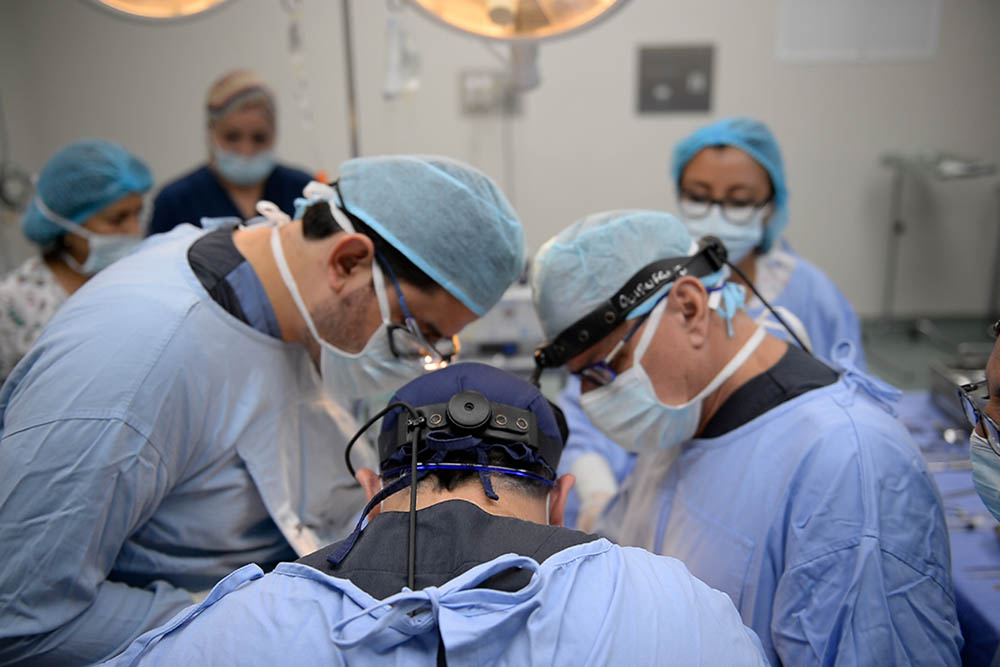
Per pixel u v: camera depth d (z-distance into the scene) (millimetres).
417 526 682
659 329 1002
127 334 947
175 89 3662
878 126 3852
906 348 3893
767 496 992
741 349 1047
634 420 1061
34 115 3598
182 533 1077
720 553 1031
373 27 3633
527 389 803
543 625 605
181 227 1224
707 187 1739
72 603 926
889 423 965
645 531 1202
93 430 898
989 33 3693
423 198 987
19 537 884
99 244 1898
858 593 874
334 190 1053
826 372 1048
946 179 3543
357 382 1105
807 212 4008
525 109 3799
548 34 1104
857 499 903
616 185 3945
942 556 907
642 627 625
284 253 1044
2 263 3248
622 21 3682
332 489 1216
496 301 1085
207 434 1034
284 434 1129
